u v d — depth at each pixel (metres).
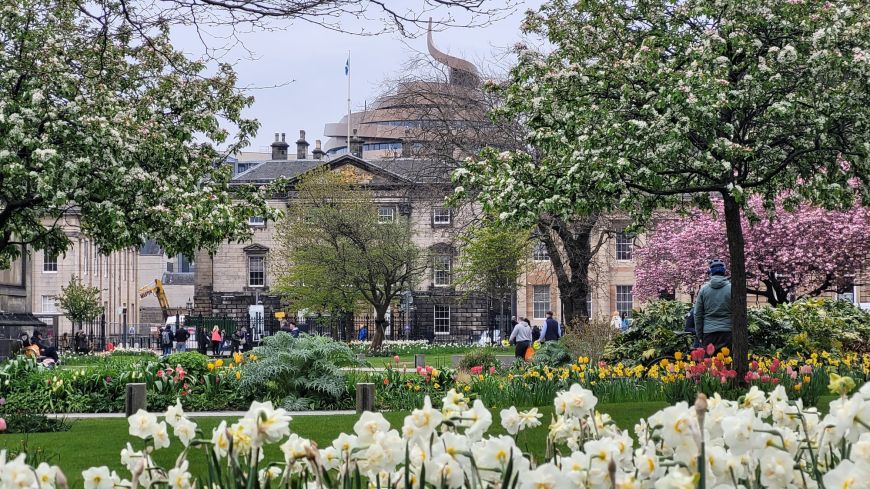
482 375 18.28
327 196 51.44
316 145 89.31
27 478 2.91
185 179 18.88
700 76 12.93
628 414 12.33
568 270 49.78
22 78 16.64
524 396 14.23
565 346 24.59
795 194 16.55
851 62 13.12
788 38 14.03
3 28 16.30
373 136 95.31
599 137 13.80
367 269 50.00
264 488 3.36
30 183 15.97
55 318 57.34
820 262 35.16
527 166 14.95
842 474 2.83
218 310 72.06
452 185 33.44
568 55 15.57
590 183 14.32
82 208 16.80
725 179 14.20
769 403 3.81
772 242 35.88
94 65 17.75
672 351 19.30
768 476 3.17
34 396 17.70
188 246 17.80
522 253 48.94
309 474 3.66
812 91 13.76
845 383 3.26
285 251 58.66
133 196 16.91
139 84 19.45
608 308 64.31
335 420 13.56
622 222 35.38
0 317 31.61
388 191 62.38
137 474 3.19
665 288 46.00
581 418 3.76
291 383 17.62
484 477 3.18
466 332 69.31
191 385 18.06
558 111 14.95
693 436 2.97
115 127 16.67
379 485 3.34
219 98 19.92
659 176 13.72
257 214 20.33
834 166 14.31
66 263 69.75
